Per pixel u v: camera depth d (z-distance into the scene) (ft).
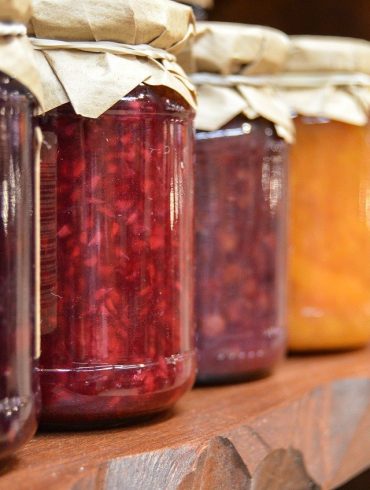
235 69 1.76
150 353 1.41
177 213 1.46
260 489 1.49
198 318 1.74
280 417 1.56
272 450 1.52
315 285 2.07
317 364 2.00
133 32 1.37
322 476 1.68
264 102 1.78
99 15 1.35
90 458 1.24
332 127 2.06
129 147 1.38
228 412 1.53
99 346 1.37
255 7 2.63
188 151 1.51
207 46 1.72
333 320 2.08
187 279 1.50
